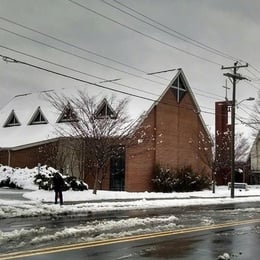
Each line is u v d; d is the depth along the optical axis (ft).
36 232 43.09
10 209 65.41
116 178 129.90
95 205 78.18
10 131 159.94
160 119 139.33
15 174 114.83
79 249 34.45
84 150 112.68
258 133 204.44
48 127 147.95
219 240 41.29
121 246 36.27
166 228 47.93
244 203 99.14
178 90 148.05
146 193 116.67
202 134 154.81
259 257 33.42
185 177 138.51
